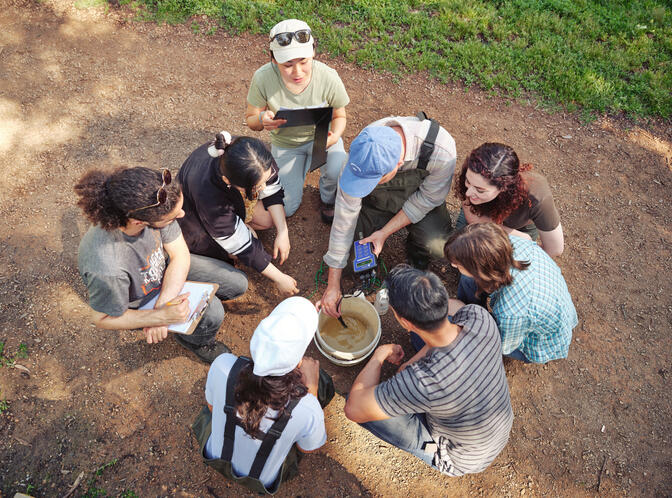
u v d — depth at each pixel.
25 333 3.28
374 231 3.55
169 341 3.33
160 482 2.82
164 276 2.77
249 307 3.56
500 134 4.68
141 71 5.03
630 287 3.74
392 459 2.97
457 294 3.36
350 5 5.57
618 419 3.14
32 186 4.06
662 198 4.28
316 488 2.86
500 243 2.29
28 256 3.64
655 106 4.86
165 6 5.54
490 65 5.12
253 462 2.21
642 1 5.88
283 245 3.38
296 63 3.07
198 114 4.70
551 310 2.60
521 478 2.92
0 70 4.90
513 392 3.24
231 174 2.46
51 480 2.77
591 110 4.89
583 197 4.27
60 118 4.57
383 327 3.52
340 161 3.71
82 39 5.27
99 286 2.32
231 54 5.23
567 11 5.65
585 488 2.89
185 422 3.03
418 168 2.98
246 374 1.93
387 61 5.15
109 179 2.09
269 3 5.55
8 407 2.98
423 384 2.10
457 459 2.52
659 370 3.34
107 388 3.12
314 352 3.35
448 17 5.51
